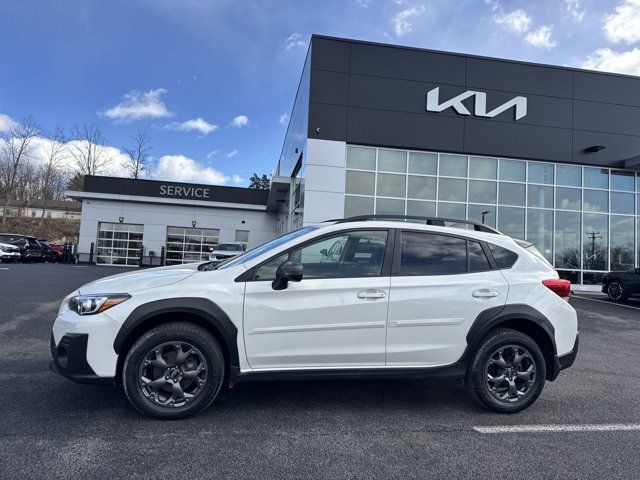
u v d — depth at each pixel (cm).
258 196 3069
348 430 345
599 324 899
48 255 3089
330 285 365
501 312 385
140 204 2942
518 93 1555
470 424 365
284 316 356
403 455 306
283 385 447
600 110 1609
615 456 312
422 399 421
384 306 370
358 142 1441
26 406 366
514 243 425
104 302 340
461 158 1526
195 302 345
